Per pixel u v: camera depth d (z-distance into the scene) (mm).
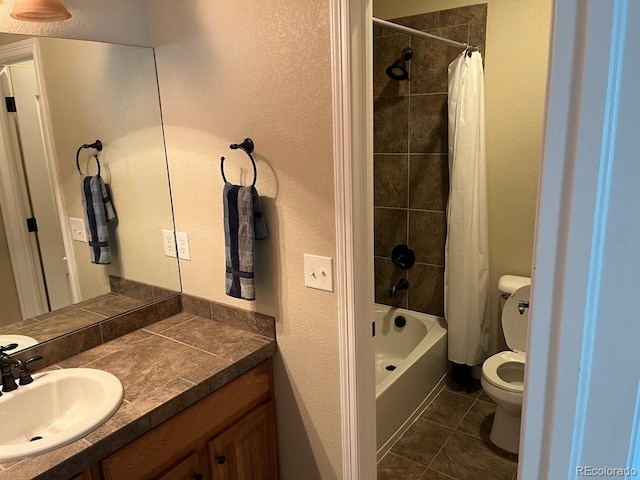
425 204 3004
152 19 1833
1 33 1545
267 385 1816
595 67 407
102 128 1809
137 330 1932
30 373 1566
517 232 2715
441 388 2982
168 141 1917
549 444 508
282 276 1709
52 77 1674
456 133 2631
